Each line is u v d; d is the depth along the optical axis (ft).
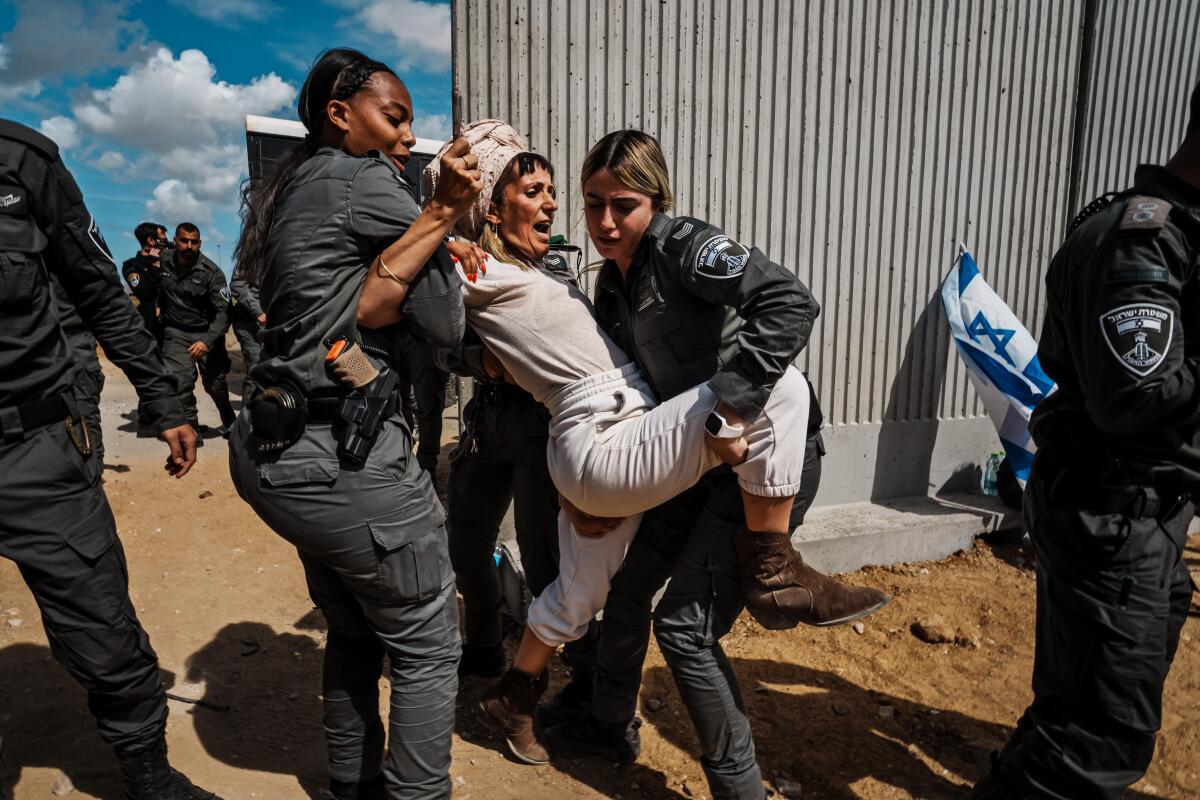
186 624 11.19
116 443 21.97
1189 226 5.28
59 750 8.12
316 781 7.87
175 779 7.11
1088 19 15.49
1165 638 5.88
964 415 15.79
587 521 6.93
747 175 13.61
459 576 9.56
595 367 6.75
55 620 6.36
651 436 6.16
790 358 5.82
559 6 12.22
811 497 7.24
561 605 7.22
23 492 6.07
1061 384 6.23
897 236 14.78
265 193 6.26
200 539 14.60
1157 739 9.10
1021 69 15.20
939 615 11.98
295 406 5.62
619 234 6.56
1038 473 6.40
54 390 6.31
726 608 6.79
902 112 14.47
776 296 5.81
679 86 12.98
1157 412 5.20
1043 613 6.33
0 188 5.91
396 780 6.35
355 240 5.79
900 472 15.38
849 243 14.46
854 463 14.99
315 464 5.68
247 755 8.20
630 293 6.81
